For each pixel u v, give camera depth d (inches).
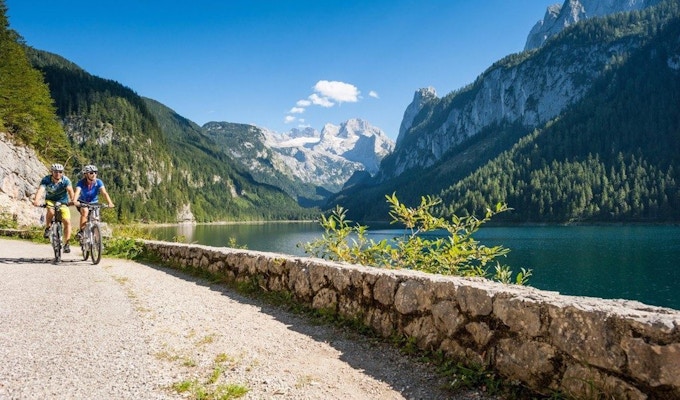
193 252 378.9
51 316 193.5
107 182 7239.2
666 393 94.4
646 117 7588.6
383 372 146.6
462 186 7367.1
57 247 374.6
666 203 4849.9
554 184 5831.7
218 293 277.1
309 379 137.9
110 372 134.0
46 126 2090.3
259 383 132.5
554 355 118.0
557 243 2726.4
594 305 115.2
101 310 209.0
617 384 103.0
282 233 4362.7
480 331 140.2
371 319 188.5
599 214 5017.2
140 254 483.8
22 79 1984.5
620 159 6417.3
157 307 223.5
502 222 5300.2
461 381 134.6
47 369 133.1
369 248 292.7
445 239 285.3
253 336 181.6
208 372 139.2
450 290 153.3
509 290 138.6
